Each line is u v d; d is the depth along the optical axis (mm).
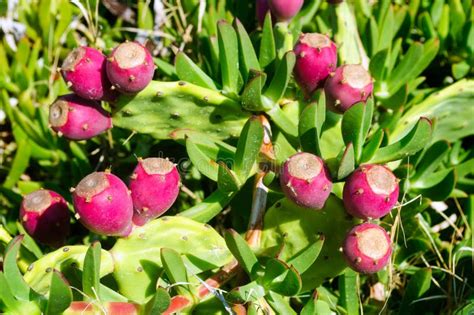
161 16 1009
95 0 982
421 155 841
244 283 764
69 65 757
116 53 748
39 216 752
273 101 806
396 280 842
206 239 755
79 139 785
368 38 918
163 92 785
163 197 720
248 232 782
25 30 1038
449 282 826
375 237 700
